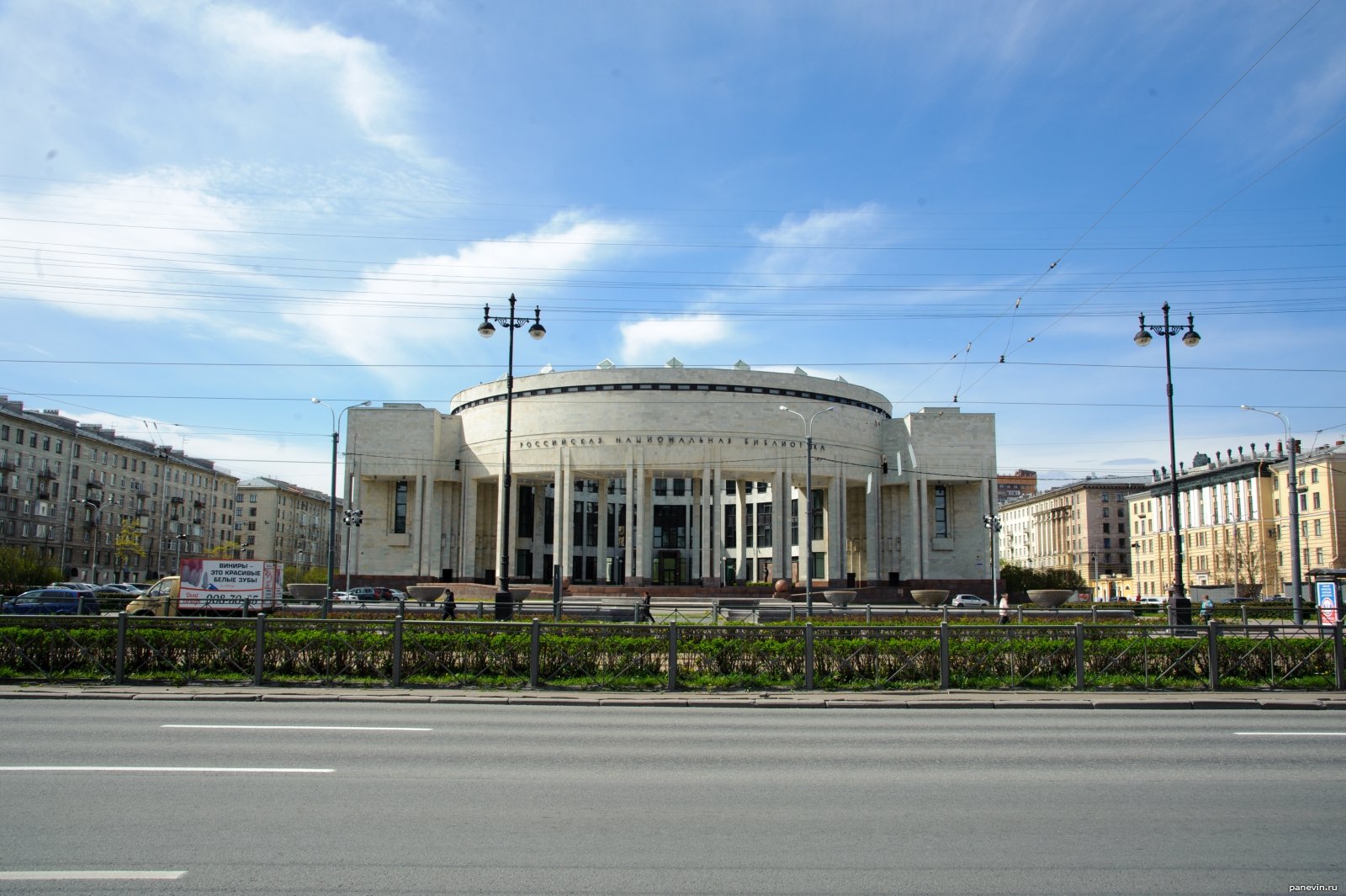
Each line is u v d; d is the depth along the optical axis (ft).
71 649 66.44
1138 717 56.80
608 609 131.23
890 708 60.64
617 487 310.65
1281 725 53.06
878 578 237.86
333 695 61.77
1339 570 233.14
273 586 130.31
